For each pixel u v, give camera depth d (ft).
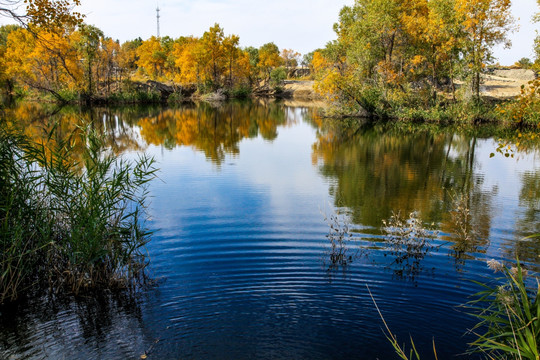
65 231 23.65
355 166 55.83
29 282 22.43
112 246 23.47
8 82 204.23
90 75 175.11
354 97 127.65
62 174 25.21
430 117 114.73
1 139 24.00
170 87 242.58
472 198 39.42
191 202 36.65
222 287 20.95
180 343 16.67
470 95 109.91
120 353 16.17
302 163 57.72
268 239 27.50
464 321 17.99
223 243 26.73
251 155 64.34
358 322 17.93
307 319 18.17
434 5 116.06
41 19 26.35
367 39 121.70
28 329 18.07
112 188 23.98
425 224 31.32
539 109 26.73
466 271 22.84
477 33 105.09
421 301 19.57
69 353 16.28
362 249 25.96
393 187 43.75
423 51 127.03
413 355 15.74
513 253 25.54
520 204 37.29
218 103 205.46
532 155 65.87
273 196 39.32
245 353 15.90
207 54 239.09
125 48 284.41
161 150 68.28
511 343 12.94
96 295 20.93
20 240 21.53
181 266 23.49
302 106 188.03
